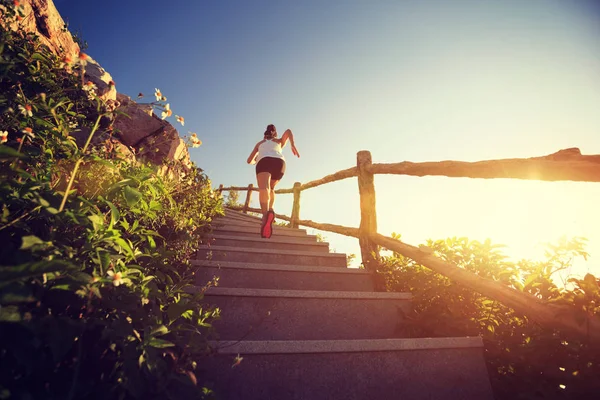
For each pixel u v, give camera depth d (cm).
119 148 308
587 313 139
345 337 216
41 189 125
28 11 279
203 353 140
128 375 100
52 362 90
